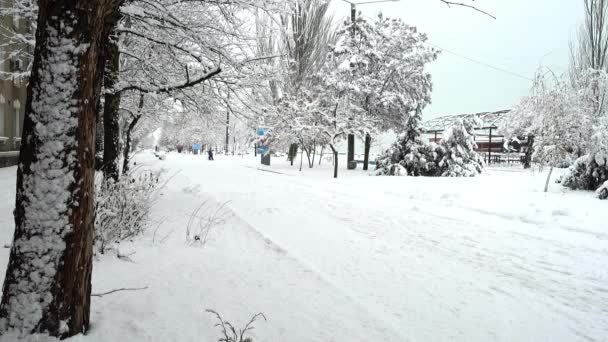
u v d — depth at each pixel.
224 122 9.17
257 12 6.75
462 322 3.68
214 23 6.98
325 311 3.64
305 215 9.16
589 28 24.61
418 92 28.62
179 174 20.11
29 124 2.55
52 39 2.51
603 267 5.50
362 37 27.55
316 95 27.59
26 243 2.55
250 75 7.59
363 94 27.20
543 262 5.74
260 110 8.41
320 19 25.30
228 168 27.12
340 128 21.81
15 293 2.55
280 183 16.81
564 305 4.21
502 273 5.23
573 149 14.13
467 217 9.10
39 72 2.54
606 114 14.02
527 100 13.89
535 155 13.66
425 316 3.77
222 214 8.54
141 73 8.76
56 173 2.54
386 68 27.78
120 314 3.29
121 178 6.56
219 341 2.78
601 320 3.86
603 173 13.32
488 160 34.09
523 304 4.19
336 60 28.42
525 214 9.18
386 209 10.16
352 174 23.83
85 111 2.64
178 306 3.52
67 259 2.61
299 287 4.23
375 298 4.16
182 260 4.99
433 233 7.50
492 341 3.33
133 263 4.75
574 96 13.42
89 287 2.90
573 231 7.72
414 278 4.89
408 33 27.81
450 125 23.44
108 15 2.78
